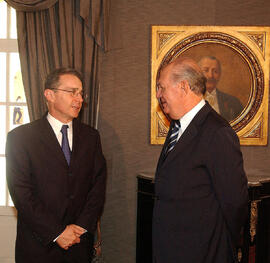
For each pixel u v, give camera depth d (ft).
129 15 9.96
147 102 10.14
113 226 10.36
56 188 6.92
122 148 10.21
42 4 9.27
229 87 9.93
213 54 9.87
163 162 6.14
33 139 7.02
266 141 10.00
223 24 9.88
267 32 9.78
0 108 10.91
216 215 5.60
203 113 5.80
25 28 9.53
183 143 5.71
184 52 9.91
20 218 7.01
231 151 5.37
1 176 11.02
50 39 9.57
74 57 9.59
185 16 9.91
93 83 9.70
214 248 5.54
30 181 6.93
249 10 9.86
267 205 8.69
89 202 7.39
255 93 9.89
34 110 9.62
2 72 10.85
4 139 10.97
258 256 8.56
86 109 9.70
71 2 9.53
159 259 5.93
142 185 9.25
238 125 9.98
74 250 7.12
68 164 7.20
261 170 10.10
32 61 9.55
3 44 10.69
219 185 5.40
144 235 9.24
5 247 10.92
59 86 7.07
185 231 5.65
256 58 9.81
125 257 10.41
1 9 10.73
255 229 8.38
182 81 5.78
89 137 7.61
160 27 9.87
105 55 9.91
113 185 10.26
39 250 6.82
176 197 5.69
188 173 5.61
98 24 9.53
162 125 10.07
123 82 10.09
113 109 10.07
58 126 7.36
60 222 6.79
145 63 10.06
